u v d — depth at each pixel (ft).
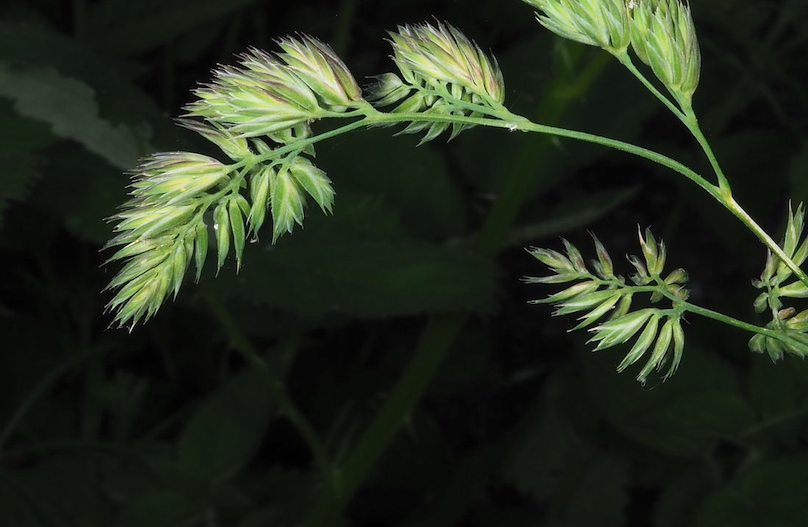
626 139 1.61
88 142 1.27
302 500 1.67
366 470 1.52
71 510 1.54
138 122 1.18
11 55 1.21
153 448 1.67
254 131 0.76
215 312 1.43
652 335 0.80
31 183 1.19
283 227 0.77
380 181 1.54
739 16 1.88
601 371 1.55
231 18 2.25
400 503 1.98
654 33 0.78
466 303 1.31
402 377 1.52
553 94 1.41
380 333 2.21
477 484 1.82
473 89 0.77
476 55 0.78
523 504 2.05
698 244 2.41
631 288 0.80
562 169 1.61
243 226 0.77
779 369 1.46
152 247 0.76
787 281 0.95
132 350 2.02
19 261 2.05
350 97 0.77
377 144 1.52
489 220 1.53
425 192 1.56
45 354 1.94
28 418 1.87
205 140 1.24
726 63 2.10
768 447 1.49
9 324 1.95
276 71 0.76
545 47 1.65
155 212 0.76
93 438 1.76
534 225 1.59
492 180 1.65
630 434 1.54
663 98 0.78
